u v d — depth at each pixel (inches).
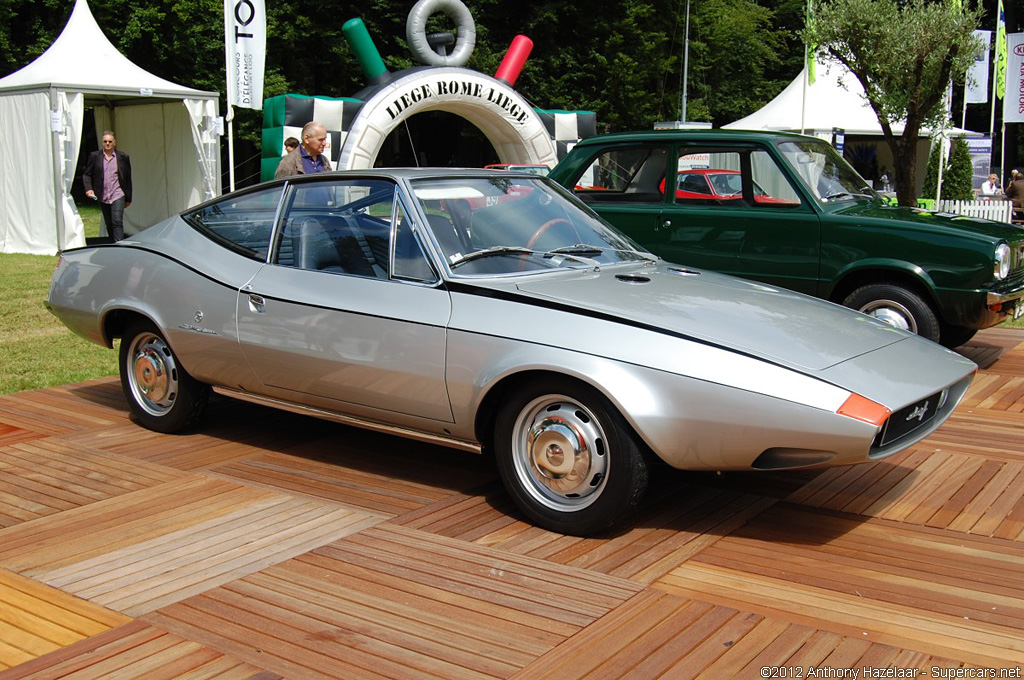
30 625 124.0
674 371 142.5
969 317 257.4
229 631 122.0
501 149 685.3
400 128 1422.2
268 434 211.8
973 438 211.0
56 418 225.0
